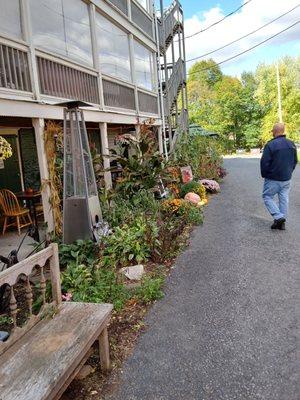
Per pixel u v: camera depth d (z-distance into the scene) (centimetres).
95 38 891
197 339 322
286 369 274
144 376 277
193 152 1394
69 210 562
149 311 379
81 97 795
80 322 269
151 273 473
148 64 1433
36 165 930
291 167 627
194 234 661
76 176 592
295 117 3778
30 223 741
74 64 764
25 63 600
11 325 357
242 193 1111
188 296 408
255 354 295
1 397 195
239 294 404
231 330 332
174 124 1664
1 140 548
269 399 245
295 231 633
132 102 1162
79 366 249
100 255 491
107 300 392
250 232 649
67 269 440
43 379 208
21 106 578
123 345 319
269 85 4147
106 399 254
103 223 581
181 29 1878
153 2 1454
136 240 529
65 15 777
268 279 439
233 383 263
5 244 648
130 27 1163
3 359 228
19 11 600
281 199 645
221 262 508
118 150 1003
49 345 241
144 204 771
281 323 338
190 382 268
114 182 1012
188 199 923
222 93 4516
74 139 591
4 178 842
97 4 906
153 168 891
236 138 4469
